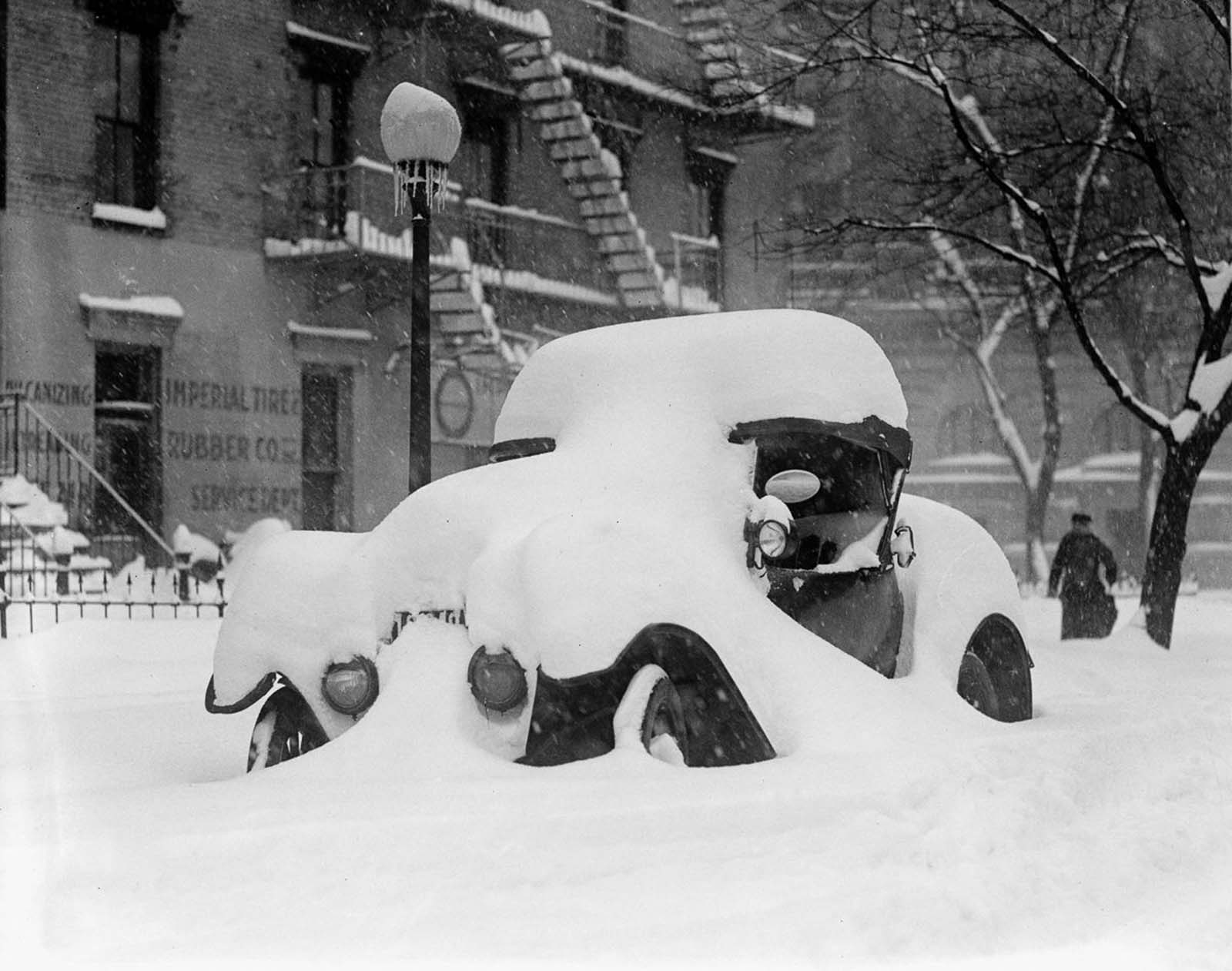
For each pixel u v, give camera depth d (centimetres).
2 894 456
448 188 2608
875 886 493
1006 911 483
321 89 2556
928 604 833
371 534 706
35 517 1958
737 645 662
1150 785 708
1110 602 1911
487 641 638
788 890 481
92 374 2230
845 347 796
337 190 2492
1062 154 1977
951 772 636
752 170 3516
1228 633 2000
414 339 1142
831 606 782
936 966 423
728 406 772
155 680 1287
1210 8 1809
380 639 677
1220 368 1675
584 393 797
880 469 807
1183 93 2036
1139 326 3484
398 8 2595
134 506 2309
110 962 405
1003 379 4719
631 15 3130
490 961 408
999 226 2659
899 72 1958
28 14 2177
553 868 488
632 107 3188
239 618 699
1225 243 2109
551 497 700
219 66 2405
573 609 627
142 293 2298
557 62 2861
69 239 2214
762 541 721
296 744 724
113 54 2286
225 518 2397
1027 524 3444
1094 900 508
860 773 613
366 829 511
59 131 2209
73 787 705
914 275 3769
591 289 3038
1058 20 2047
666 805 543
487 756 617
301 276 2508
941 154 2058
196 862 487
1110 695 1120
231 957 410
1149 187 2120
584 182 3002
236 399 2412
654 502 711
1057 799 636
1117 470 4728
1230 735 861
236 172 2423
